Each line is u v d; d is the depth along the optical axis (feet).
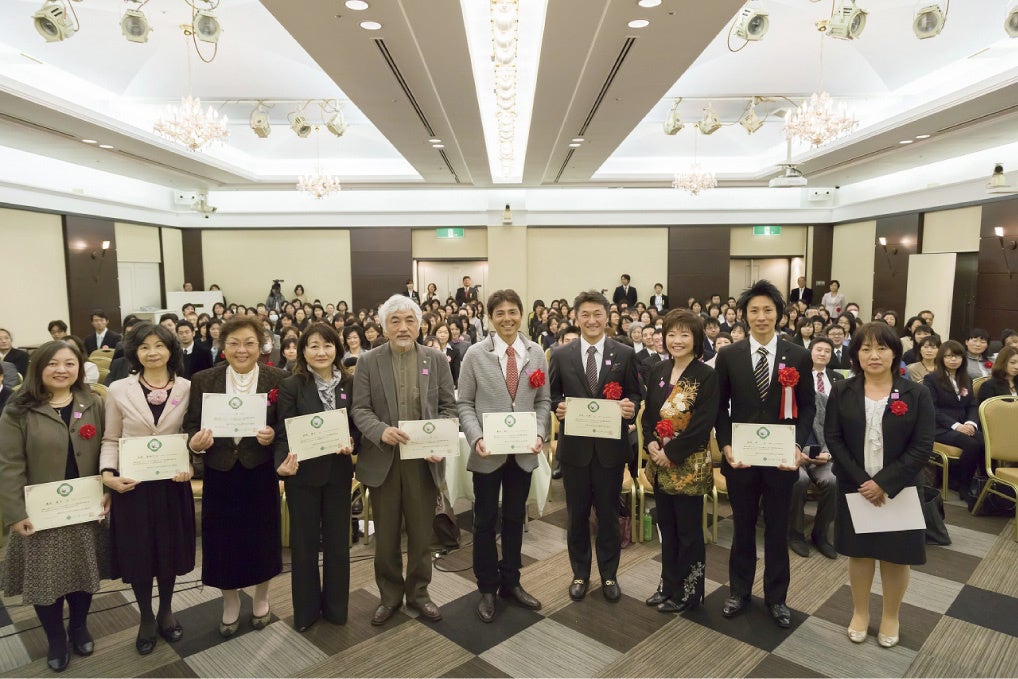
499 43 17.24
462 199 46.39
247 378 9.02
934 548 11.94
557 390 10.34
